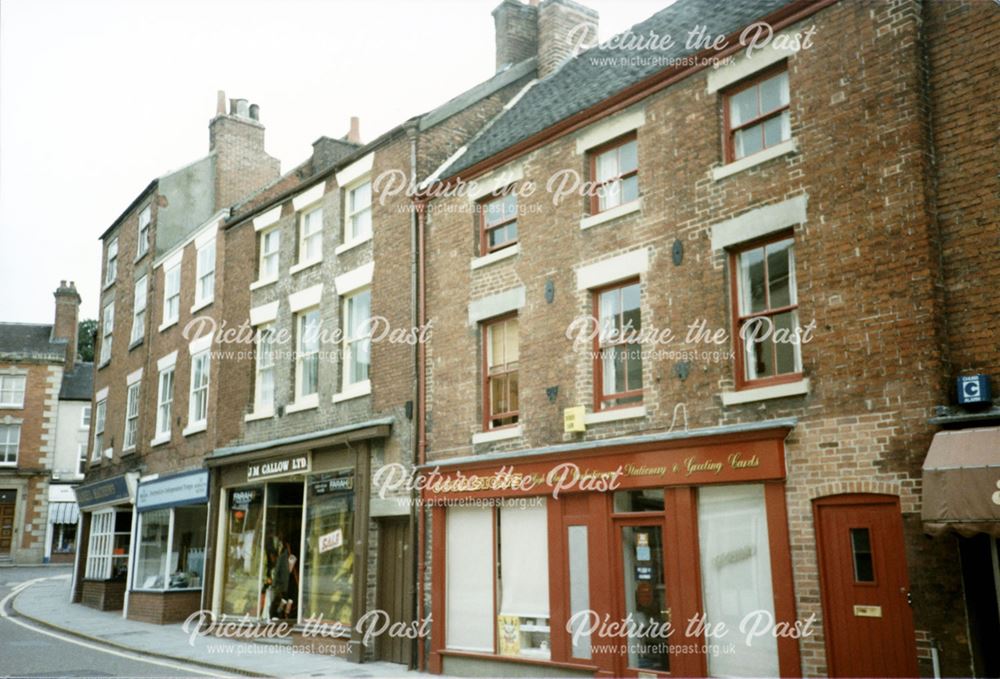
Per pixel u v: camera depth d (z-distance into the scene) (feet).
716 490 35.01
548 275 43.45
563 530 40.47
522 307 44.50
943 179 30.09
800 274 32.99
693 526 35.14
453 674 44.27
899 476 29.04
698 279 36.70
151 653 52.01
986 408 27.58
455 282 48.73
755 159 35.19
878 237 30.83
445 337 48.75
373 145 55.72
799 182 33.58
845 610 30.07
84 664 46.42
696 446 35.12
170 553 69.97
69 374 161.99
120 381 88.69
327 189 60.34
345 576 51.65
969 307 28.84
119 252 94.38
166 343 78.38
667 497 36.22
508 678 41.75
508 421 45.09
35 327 165.48
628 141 41.78
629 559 37.99
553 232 43.57
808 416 31.94
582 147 43.04
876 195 31.12
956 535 27.22
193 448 70.18
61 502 151.33
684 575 35.14
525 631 41.78
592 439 39.81
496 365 46.34
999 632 26.91
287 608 58.23
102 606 79.30
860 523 30.12
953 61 30.40
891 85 31.22
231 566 63.72
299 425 58.75
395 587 49.34
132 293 88.89
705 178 37.09
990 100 29.22
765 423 32.68
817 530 31.09
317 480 55.88
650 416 37.58
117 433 86.99
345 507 52.70
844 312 31.42
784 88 35.53
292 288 62.08
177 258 78.74
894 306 30.07
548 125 45.11
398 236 53.06
